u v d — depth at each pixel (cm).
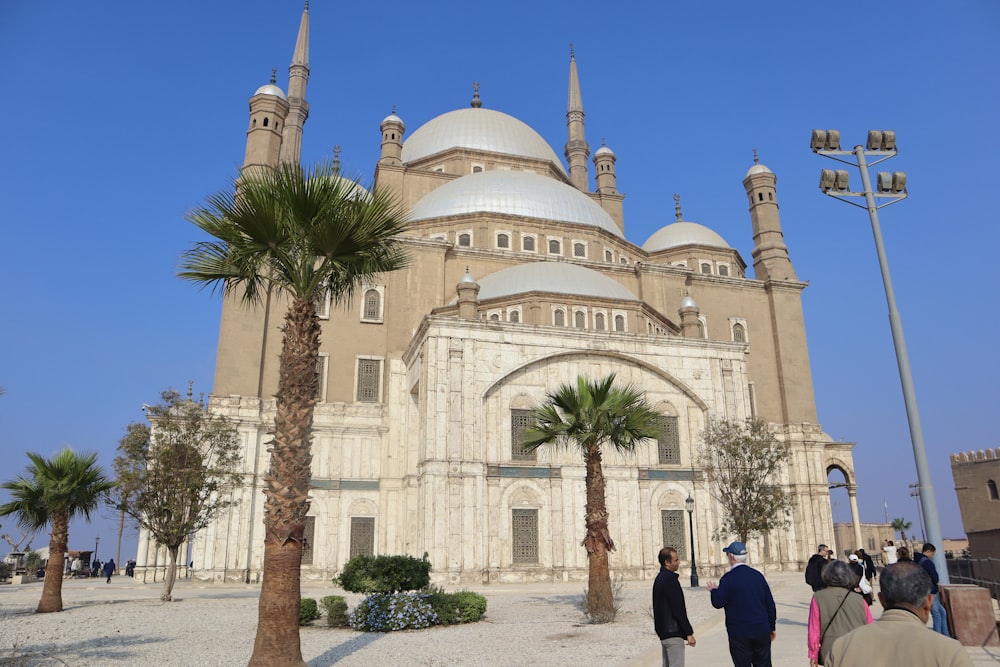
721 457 3812
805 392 5888
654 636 1914
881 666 476
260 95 5481
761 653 970
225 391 4584
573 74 8612
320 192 1490
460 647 1780
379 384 4947
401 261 1742
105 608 2730
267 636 1333
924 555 1562
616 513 4062
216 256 1573
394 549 4491
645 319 5097
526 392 4150
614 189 7588
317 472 4541
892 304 1753
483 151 7112
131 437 3131
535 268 5156
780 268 6347
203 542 4175
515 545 3897
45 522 2731
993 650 1458
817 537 5406
